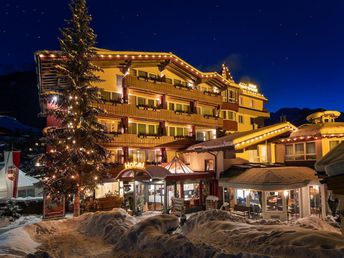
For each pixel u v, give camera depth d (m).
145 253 8.84
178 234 9.16
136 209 22.12
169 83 34.12
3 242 10.14
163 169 22.78
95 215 13.31
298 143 25.02
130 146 28.91
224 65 43.97
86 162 19.05
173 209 21.30
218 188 25.02
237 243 8.70
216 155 25.70
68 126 19.30
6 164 23.86
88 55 20.25
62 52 20.34
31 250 9.88
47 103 22.67
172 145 31.97
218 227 10.73
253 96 46.31
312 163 23.53
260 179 19.75
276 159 26.78
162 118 31.77
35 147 50.94
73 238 11.54
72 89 19.59
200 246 8.20
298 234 8.23
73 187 18.84
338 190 7.76
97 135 19.89
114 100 28.30
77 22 19.88
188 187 27.94
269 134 25.47
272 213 19.86
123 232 11.26
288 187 19.06
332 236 8.30
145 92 31.53
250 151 27.14
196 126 36.31
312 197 22.14
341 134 22.58
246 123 44.97
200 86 38.53
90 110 19.73
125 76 29.45
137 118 30.25
